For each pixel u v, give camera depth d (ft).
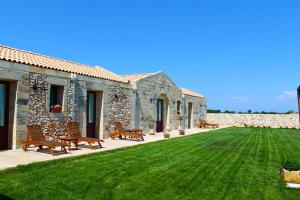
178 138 58.34
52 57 52.70
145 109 65.46
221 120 121.29
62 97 42.86
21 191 19.42
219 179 24.38
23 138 36.55
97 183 21.98
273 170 28.32
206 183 23.07
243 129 94.02
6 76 34.24
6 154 32.22
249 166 30.07
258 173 26.91
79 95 45.83
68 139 36.94
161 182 22.95
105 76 54.90
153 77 69.10
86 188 20.68
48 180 22.09
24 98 36.70
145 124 65.51
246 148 44.80
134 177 24.14
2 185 20.43
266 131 85.97
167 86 76.54
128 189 20.89
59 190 19.99
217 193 20.66
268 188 22.09
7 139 36.27
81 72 47.83
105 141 48.52
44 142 33.83
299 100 20.74
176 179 23.97
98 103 52.06
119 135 53.57
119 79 58.54
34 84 38.04
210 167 29.07
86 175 24.06
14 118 35.81
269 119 113.19
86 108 47.93
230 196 20.08
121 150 38.78
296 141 57.11
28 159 29.30
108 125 53.21
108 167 27.35
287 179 23.22
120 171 25.98
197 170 27.53
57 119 41.55
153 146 44.27
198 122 100.73
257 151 41.63
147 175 24.93
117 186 21.48
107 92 52.85
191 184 22.68
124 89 57.88
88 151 36.50
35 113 38.22
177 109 85.10
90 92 51.49
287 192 21.20
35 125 36.63
